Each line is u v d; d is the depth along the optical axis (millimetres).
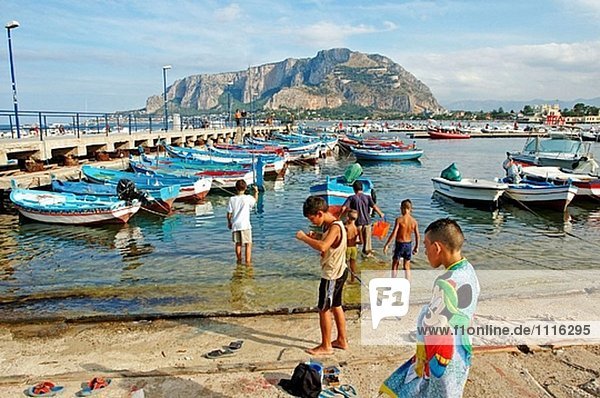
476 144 66375
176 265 11297
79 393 5043
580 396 4980
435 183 22672
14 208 18641
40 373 5680
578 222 17625
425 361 3627
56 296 9133
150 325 7309
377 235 12258
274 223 16609
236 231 11133
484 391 5062
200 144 42906
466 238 14781
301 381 5020
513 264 11547
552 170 24906
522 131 88750
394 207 20453
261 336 6762
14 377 5371
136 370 5676
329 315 6008
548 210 19516
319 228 15672
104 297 9039
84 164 25844
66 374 5453
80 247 13266
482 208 20188
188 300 8781
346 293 8836
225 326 7195
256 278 10156
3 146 20328
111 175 22094
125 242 13812
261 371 5516
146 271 10828
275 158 29375
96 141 27953
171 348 6426
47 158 23359
